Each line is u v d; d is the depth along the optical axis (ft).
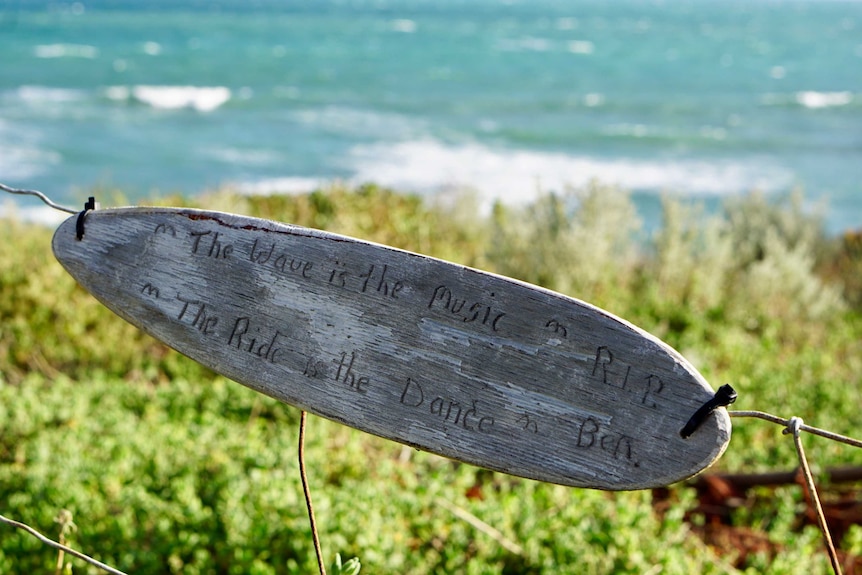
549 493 11.35
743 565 11.12
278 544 9.70
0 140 78.48
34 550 9.82
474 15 449.06
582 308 5.04
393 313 5.29
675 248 24.21
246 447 12.23
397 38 245.04
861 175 75.10
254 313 5.47
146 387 15.92
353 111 110.83
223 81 136.05
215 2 538.47
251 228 5.53
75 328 17.84
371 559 9.27
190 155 76.38
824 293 23.22
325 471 11.81
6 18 285.84
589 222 24.16
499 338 5.14
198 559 9.60
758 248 28.86
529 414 5.08
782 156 86.43
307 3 603.67
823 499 12.76
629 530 10.06
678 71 177.17
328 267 5.40
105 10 377.30
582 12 533.96
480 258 23.86
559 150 86.38
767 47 253.44
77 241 5.66
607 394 4.97
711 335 20.98
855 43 278.05
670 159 83.05
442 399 5.20
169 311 5.57
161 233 5.61
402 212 25.00
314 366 5.37
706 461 4.78
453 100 124.57
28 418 13.08
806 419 14.96
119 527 9.96
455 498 10.97
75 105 104.42
